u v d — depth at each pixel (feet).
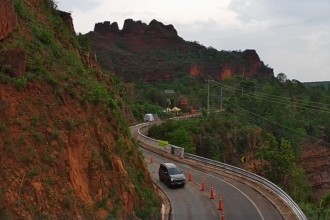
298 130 257.75
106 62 537.65
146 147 153.07
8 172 36.45
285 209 80.64
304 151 250.57
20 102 42.45
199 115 294.46
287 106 288.71
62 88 49.37
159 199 71.10
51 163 41.09
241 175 109.50
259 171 181.88
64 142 43.78
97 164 47.91
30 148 39.73
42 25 63.57
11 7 48.57
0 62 43.14
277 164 156.97
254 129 235.20
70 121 46.42
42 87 46.55
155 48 643.04
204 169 119.44
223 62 625.82
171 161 129.80
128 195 53.36
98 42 603.67
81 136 46.70
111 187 50.29
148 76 534.37
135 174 62.64
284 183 156.76
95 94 56.08
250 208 81.61
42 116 43.75
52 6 77.92
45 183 39.11
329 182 247.09
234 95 319.68
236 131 227.81
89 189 45.96
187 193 92.84
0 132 38.06
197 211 79.00
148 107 307.99
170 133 188.44
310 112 303.48
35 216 36.14
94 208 44.65
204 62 621.72
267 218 75.46
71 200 40.86
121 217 48.65
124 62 561.84
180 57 619.67
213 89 373.40
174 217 74.59
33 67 47.37
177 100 361.10
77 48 80.07
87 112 52.13
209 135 211.82
